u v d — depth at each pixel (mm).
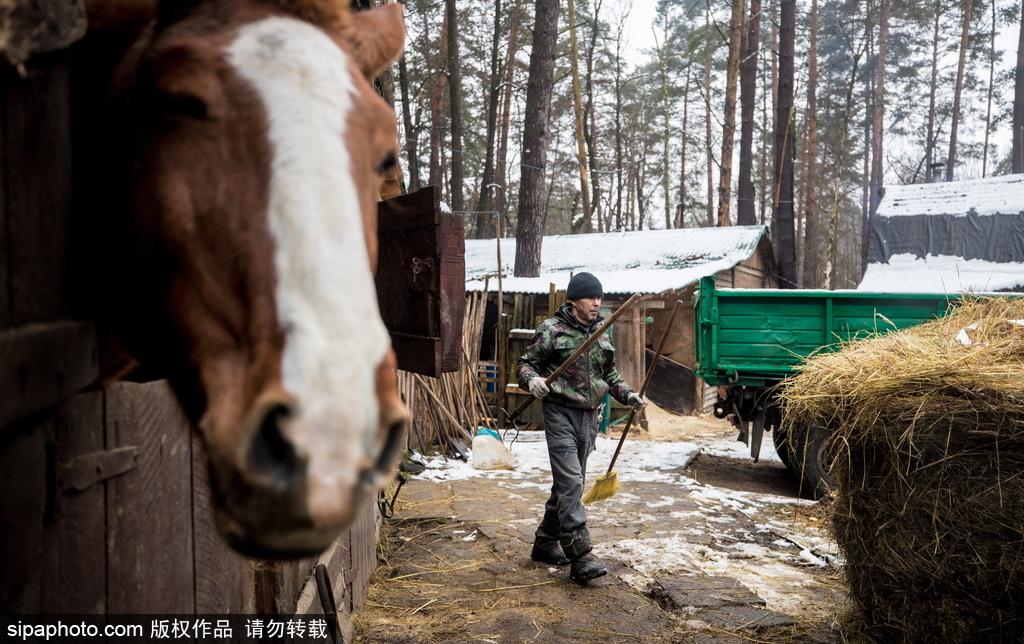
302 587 3135
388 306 4012
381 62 1580
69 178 1381
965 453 3582
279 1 1374
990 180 18297
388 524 6418
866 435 3863
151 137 1218
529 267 15602
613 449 10719
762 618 4504
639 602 4770
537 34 15414
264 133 1135
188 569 2064
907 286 17062
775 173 22500
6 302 1126
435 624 4379
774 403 7984
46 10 1139
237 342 1119
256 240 1090
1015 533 3492
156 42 1234
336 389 998
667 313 15633
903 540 3762
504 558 5617
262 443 1009
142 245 1231
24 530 1235
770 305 8414
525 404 5539
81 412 1499
